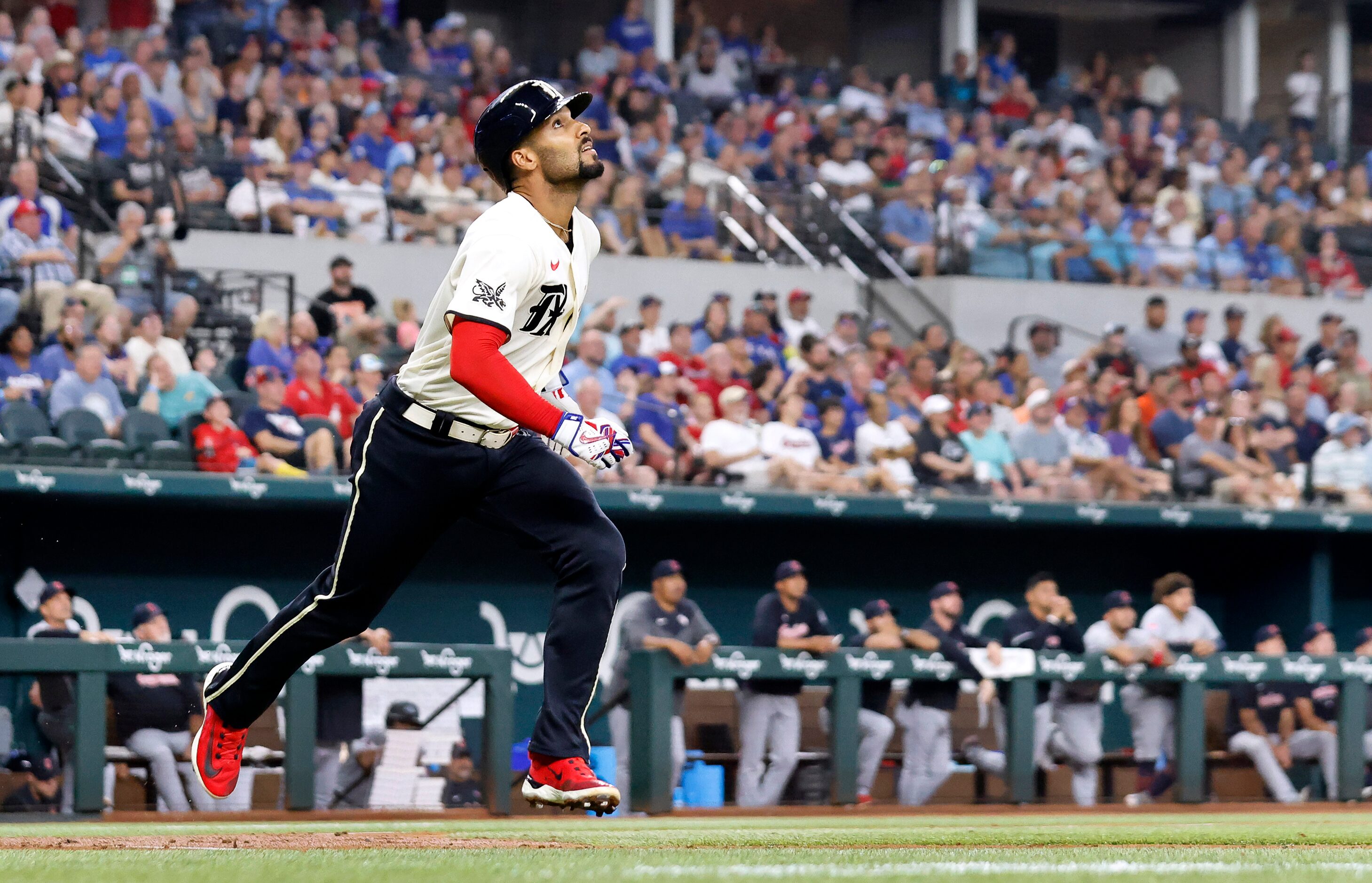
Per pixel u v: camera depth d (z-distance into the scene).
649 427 42.94
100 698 31.61
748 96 71.44
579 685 15.92
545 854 15.64
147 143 49.19
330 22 65.94
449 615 43.50
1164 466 49.22
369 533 15.73
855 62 84.00
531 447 15.87
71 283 42.81
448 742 34.19
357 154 55.91
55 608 34.31
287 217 51.28
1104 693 39.25
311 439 39.97
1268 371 54.56
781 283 57.38
